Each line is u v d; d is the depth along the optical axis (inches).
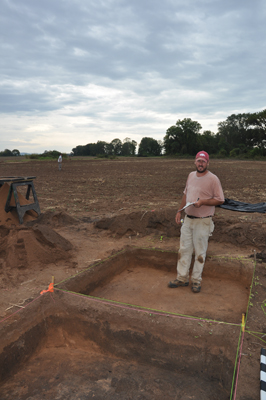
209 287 171.0
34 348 124.2
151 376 110.0
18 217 274.4
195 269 160.4
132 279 189.0
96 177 802.8
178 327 117.6
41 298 139.5
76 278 162.2
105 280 182.9
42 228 202.2
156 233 245.8
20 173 911.0
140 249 212.5
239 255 192.7
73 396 98.7
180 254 163.9
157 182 665.6
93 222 283.4
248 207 354.6
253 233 216.1
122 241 232.1
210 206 150.5
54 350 128.7
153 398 97.7
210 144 3078.2
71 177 802.2
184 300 155.6
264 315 126.6
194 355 112.3
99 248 215.2
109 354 124.6
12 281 158.7
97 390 101.5
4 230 203.5
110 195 473.4
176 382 106.6
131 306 136.0
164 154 2935.5
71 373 111.3
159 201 407.2
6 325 118.4
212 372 109.2
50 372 112.3
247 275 171.5
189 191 154.3
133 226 248.5
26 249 181.2
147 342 119.0
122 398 97.7
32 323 126.7
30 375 110.8
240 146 2938.0
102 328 126.3
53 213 287.1
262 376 91.0
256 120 2465.6
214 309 145.6
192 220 153.4
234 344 107.6
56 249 191.9
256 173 909.8
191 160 2066.9
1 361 108.7
